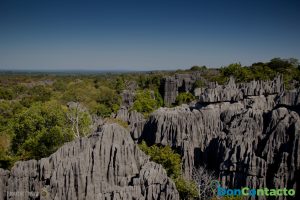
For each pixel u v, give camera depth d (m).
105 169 39.66
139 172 40.03
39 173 39.28
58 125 71.50
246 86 75.69
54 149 62.22
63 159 38.53
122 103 129.62
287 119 46.59
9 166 59.56
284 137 44.72
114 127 41.84
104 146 40.00
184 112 61.41
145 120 69.19
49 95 177.12
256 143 47.78
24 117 71.38
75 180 37.25
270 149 45.03
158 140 60.31
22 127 68.81
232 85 80.56
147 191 37.25
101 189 37.81
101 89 165.88
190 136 57.12
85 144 41.25
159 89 148.62
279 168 42.59
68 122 75.62
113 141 41.12
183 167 53.25
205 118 59.88
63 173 37.41
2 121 105.88
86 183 37.44
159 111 65.12
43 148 61.88
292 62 170.38
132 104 116.88
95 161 38.53
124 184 38.91
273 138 45.44
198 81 134.88
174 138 57.81
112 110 118.12
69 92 160.38
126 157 40.34
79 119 75.50
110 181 39.38
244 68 127.12
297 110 54.16
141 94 119.56
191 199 44.47
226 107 65.50
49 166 39.31
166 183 37.50
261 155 45.75
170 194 36.41
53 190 36.88
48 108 75.44
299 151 42.06
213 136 57.53
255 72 132.12
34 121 69.50
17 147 69.75
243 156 45.09
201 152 55.22
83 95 151.75
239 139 47.38
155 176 37.91
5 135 83.50
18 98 197.00
